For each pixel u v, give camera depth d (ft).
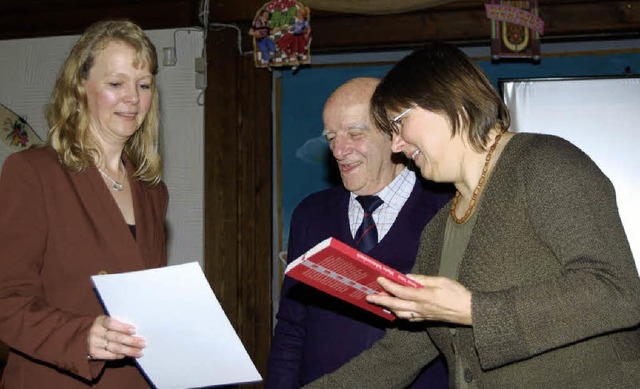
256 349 13.12
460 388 5.32
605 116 12.78
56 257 5.75
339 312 7.30
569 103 12.86
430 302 4.68
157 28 13.65
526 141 5.05
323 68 13.67
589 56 13.15
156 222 6.55
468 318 4.68
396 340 6.14
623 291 4.48
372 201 7.47
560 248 4.65
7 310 5.39
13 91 14.06
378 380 6.16
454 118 5.14
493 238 4.93
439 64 5.19
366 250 7.36
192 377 5.45
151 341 5.22
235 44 13.50
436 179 5.42
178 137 13.47
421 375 7.12
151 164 6.66
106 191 6.03
